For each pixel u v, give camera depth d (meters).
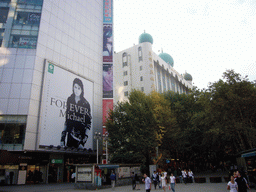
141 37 67.44
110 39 45.88
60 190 18.83
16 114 26.00
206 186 18.91
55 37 33.25
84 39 40.12
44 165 29.20
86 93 37.19
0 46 28.53
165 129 31.34
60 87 31.77
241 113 24.55
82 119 34.94
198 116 31.19
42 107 28.09
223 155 47.38
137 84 59.59
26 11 31.45
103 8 48.62
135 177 19.28
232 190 8.80
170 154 40.12
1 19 30.36
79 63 37.41
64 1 36.91
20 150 24.78
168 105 35.53
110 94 41.72
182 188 18.20
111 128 30.48
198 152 42.81
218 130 25.67
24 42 29.55
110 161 31.12
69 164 32.62
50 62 30.78
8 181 25.06
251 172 16.52
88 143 35.28
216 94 26.12
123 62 64.69
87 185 19.58
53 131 29.02
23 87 27.25
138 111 28.94
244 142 27.59
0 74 27.22
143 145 27.41
